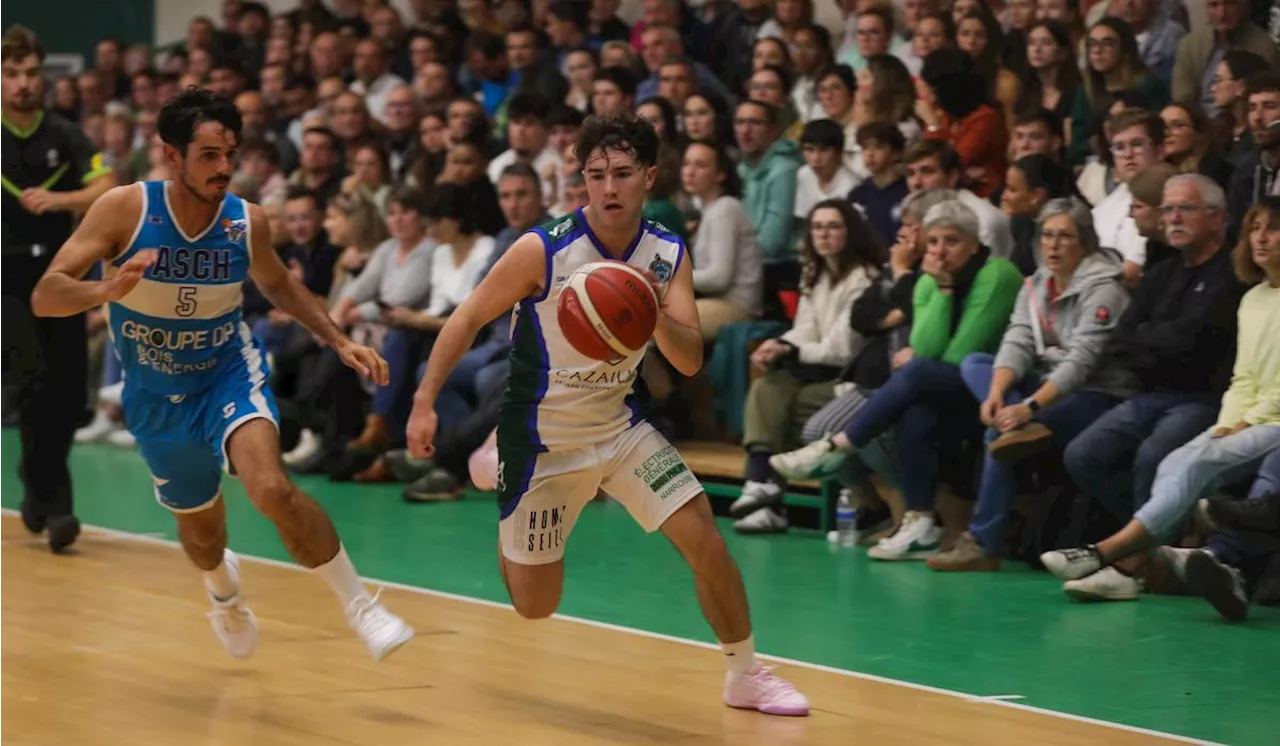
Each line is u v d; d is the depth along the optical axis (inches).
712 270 748.0
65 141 611.2
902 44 845.8
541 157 895.1
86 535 671.8
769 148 799.1
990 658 463.5
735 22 936.9
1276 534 517.3
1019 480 618.5
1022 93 760.3
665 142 804.0
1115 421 575.8
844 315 685.9
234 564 425.7
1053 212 605.6
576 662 438.6
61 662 421.1
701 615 519.8
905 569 617.6
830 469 649.0
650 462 366.9
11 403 1139.9
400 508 782.5
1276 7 698.8
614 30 1030.4
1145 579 567.8
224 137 387.9
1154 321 578.9
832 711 388.2
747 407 708.0
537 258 357.1
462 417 824.3
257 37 1285.7
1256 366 545.3
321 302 935.7
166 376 408.2
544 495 369.1
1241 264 551.8
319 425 895.1
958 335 629.3
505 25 1084.5
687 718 375.9
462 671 422.9
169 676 407.8
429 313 850.8
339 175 1004.6
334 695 390.3
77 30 1499.8
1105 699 414.3
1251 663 460.4
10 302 600.7
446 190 842.8
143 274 391.2
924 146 681.0
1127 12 756.6
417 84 1058.7
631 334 337.4
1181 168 627.2
